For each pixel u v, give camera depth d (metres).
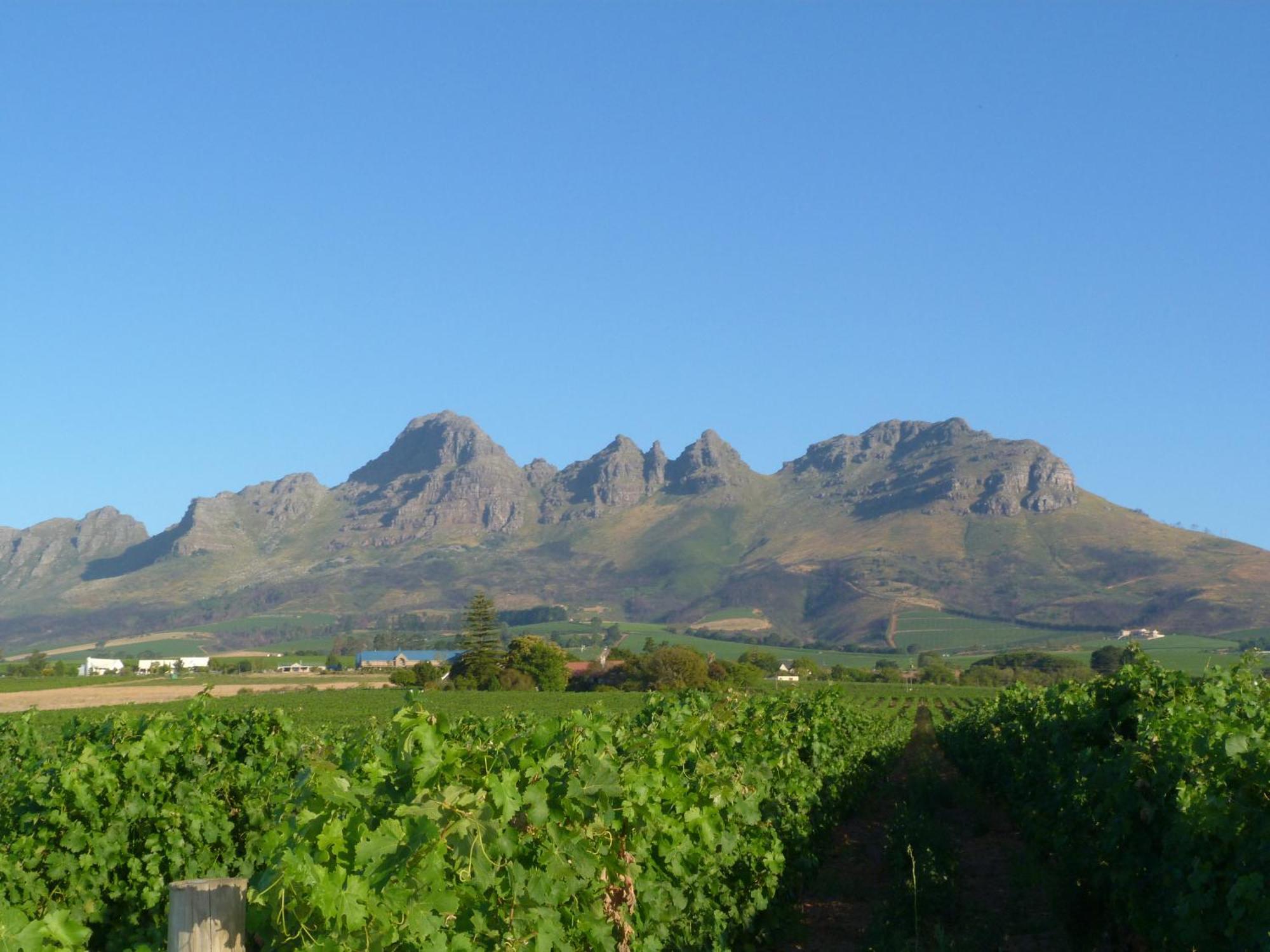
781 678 110.50
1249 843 6.79
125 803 9.54
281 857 4.37
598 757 6.66
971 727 27.77
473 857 5.21
